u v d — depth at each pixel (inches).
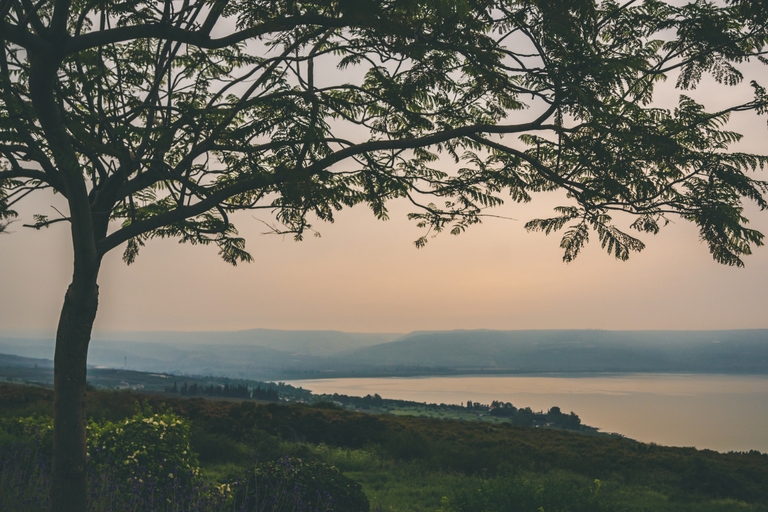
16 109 201.0
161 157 229.8
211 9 183.8
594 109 186.1
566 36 183.8
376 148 219.5
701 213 181.6
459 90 248.2
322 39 244.2
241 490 243.0
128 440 287.0
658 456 1032.8
